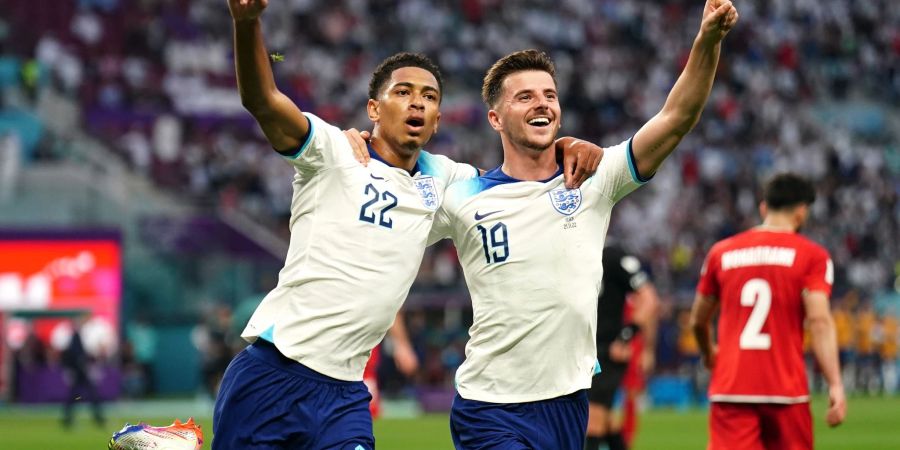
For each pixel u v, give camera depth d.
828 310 19.11
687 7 117.94
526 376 15.66
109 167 79.69
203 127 86.88
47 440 39.75
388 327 15.30
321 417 14.80
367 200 14.94
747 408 19.27
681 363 67.50
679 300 69.56
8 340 58.88
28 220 71.44
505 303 15.66
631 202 90.38
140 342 65.25
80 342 46.38
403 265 15.17
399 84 15.30
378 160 15.34
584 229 15.69
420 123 15.38
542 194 15.76
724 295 19.78
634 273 24.75
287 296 15.05
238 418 14.95
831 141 106.62
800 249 19.39
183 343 66.00
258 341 15.11
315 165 14.88
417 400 60.03
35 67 84.50
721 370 19.58
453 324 66.00
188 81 90.56
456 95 101.69
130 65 89.75
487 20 108.75
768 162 100.56
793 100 112.69
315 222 14.99
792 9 120.44
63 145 80.00
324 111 92.56
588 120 101.25
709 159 98.00
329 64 97.50
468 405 15.95
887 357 75.06
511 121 15.78
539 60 16.03
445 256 70.62
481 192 15.86
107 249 59.22
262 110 14.04
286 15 100.56
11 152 73.81
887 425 46.22
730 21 14.42
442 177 15.93
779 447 19.28
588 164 15.64
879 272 89.69
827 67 118.31
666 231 87.56
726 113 105.00
